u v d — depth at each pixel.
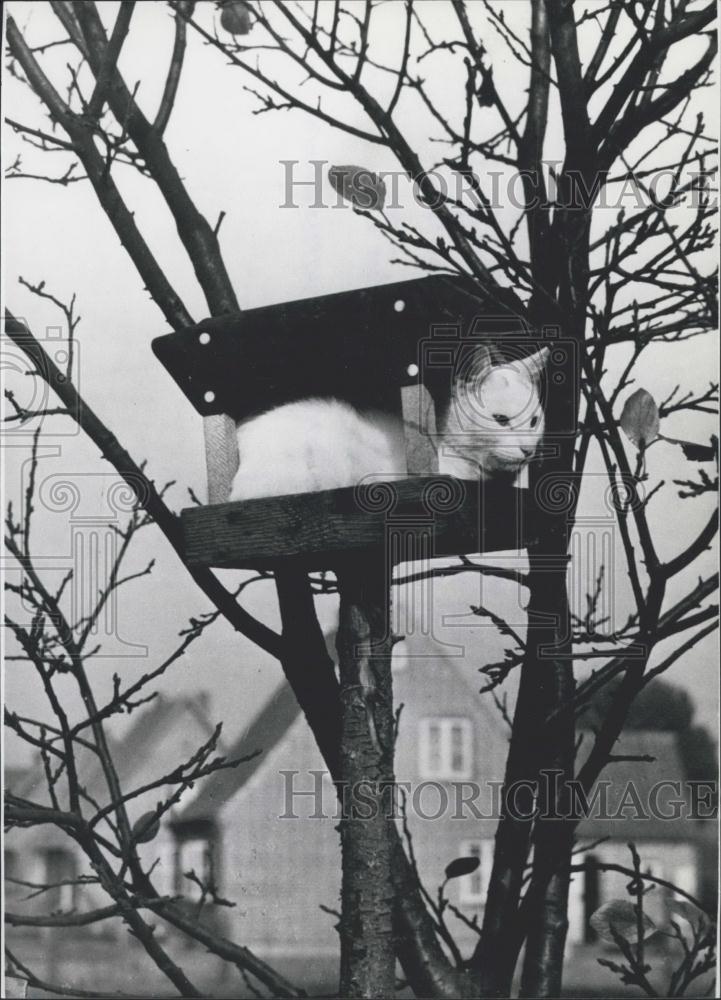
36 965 1.74
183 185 1.87
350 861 1.50
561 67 1.61
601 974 1.65
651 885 1.66
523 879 1.59
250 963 1.55
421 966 1.54
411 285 1.52
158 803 1.63
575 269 1.56
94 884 1.78
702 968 1.52
